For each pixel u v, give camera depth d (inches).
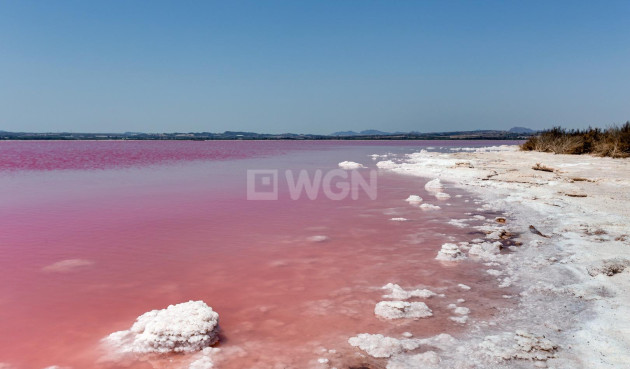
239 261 220.2
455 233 280.1
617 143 787.4
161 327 133.4
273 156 1254.3
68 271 202.7
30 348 133.1
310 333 144.2
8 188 483.8
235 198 425.1
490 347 132.2
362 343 135.9
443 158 914.1
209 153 1440.7
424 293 176.2
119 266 210.8
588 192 411.2
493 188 481.1
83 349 132.9
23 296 172.6
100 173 677.3
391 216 337.4
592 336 137.1
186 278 195.2
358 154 1365.7
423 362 125.0
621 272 194.2
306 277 197.6
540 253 230.4
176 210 357.4
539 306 163.5
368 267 211.6
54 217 323.6
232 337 141.4
